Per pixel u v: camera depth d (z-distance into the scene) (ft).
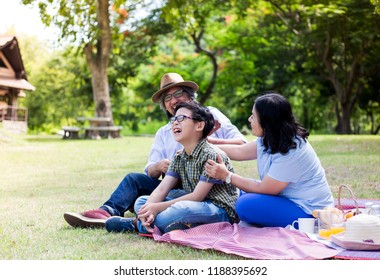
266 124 13.47
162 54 127.95
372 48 81.51
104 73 71.87
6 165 37.73
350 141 46.96
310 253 11.50
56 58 132.26
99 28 67.46
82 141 63.52
